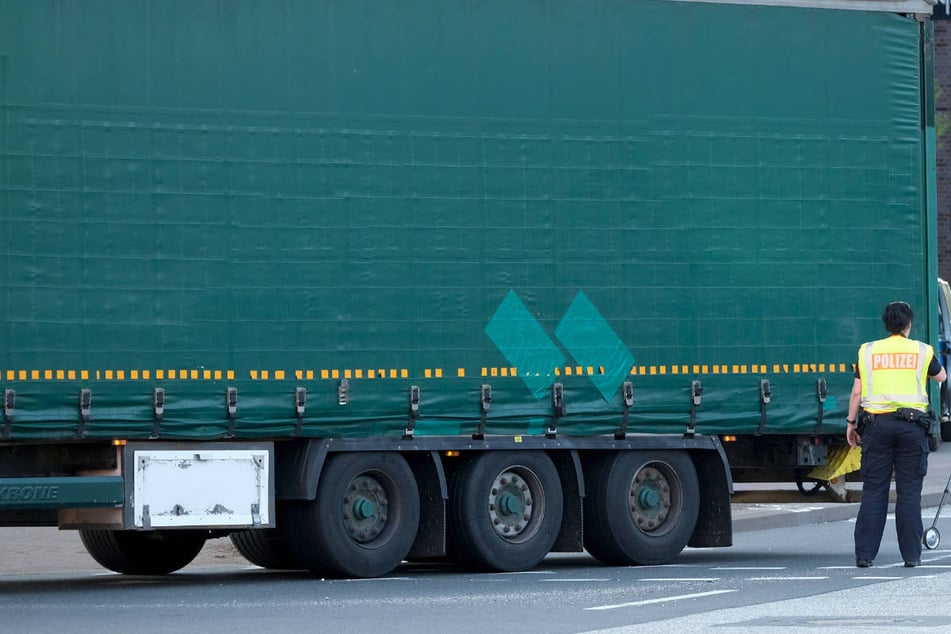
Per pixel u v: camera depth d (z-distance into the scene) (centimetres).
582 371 2572
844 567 2480
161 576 2653
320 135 2423
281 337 2394
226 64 2378
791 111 2702
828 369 2714
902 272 2766
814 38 2720
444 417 2488
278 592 2239
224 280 2367
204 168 2361
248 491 2391
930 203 2794
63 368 2278
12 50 2275
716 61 2659
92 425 2289
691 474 2677
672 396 2625
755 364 2675
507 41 2534
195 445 2367
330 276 2423
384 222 2456
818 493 2855
